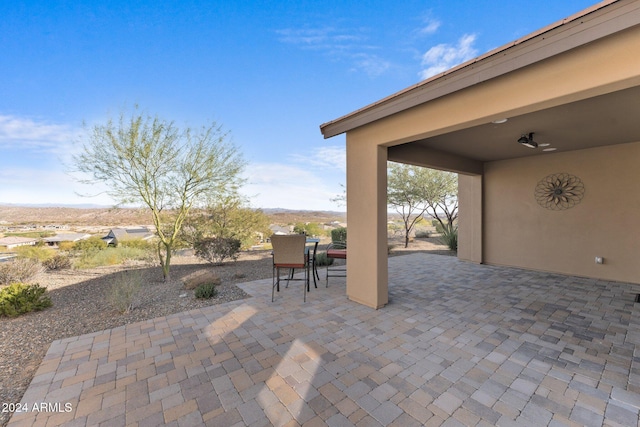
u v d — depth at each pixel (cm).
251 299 443
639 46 180
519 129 413
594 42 198
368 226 402
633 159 510
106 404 201
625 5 175
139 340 303
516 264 676
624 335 306
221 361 258
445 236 1047
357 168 416
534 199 639
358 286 421
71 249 925
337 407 196
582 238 573
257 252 1038
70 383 226
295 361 257
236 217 841
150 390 217
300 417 187
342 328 329
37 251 807
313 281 559
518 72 239
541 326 332
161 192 616
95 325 348
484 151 581
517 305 407
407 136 339
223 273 654
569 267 592
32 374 244
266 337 307
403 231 1375
